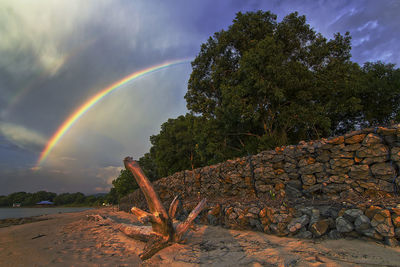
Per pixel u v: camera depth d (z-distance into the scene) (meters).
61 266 3.86
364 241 3.72
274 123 13.89
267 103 12.94
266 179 7.58
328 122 11.41
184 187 12.31
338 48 13.58
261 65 11.52
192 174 11.76
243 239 4.75
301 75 12.00
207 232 5.82
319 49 13.27
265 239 4.54
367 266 2.85
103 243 5.62
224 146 15.41
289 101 12.82
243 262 3.37
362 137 5.45
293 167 6.90
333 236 4.09
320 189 6.00
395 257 3.04
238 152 15.65
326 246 3.72
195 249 4.35
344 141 5.77
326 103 12.52
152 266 3.64
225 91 13.23
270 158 7.61
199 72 17.75
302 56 14.12
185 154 26.61
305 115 11.63
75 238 6.52
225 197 8.89
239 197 8.09
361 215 3.88
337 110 12.22
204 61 17.47
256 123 13.66
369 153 5.21
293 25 14.48
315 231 4.23
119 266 3.76
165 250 4.40
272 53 11.73
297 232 4.49
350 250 3.43
